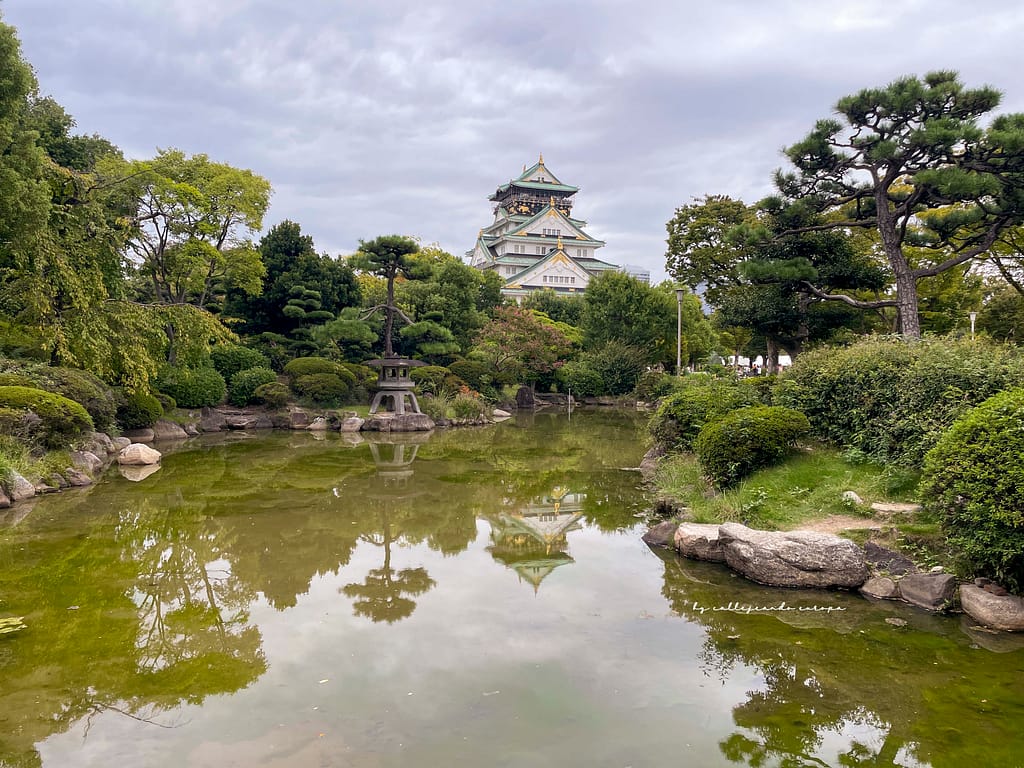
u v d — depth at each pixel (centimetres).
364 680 477
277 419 2273
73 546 838
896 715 429
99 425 1529
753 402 1145
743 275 1670
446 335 2962
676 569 743
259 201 2473
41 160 1305
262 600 654
